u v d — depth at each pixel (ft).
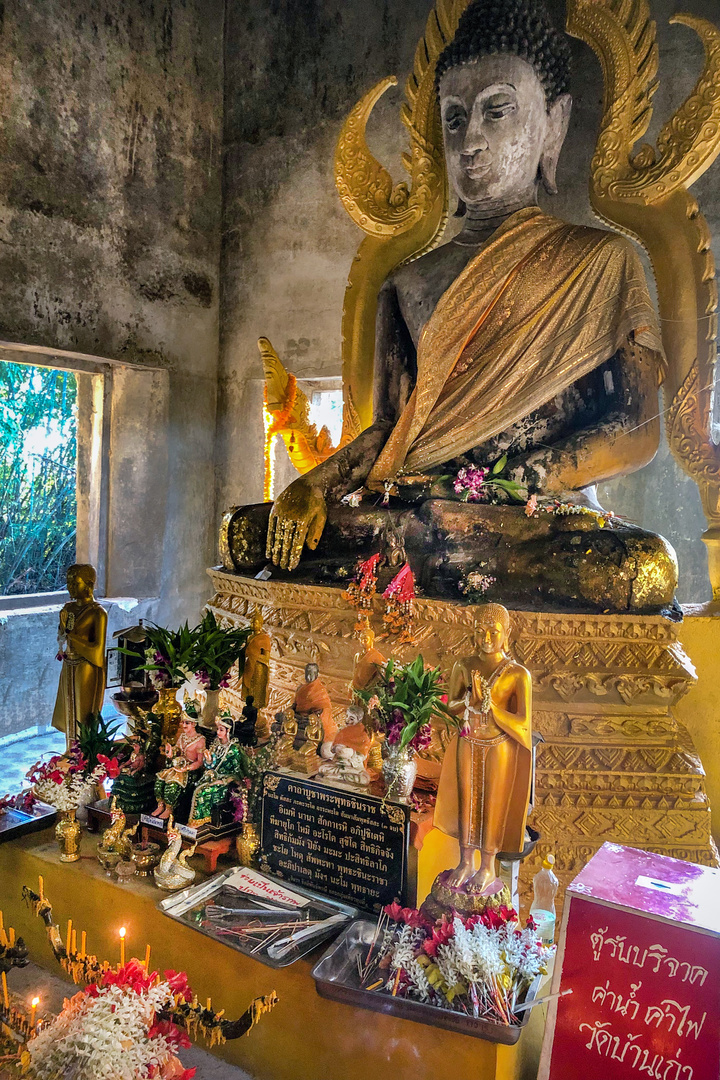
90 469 23.52
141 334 22.86
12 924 11.09
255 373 24.73
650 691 12.58
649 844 11.69
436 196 19.81
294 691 14.75
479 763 8.58
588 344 15.98
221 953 9.02
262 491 24.80
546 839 11.72
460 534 14.61
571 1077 7.64
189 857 10.61
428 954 7.98
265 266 24.45
